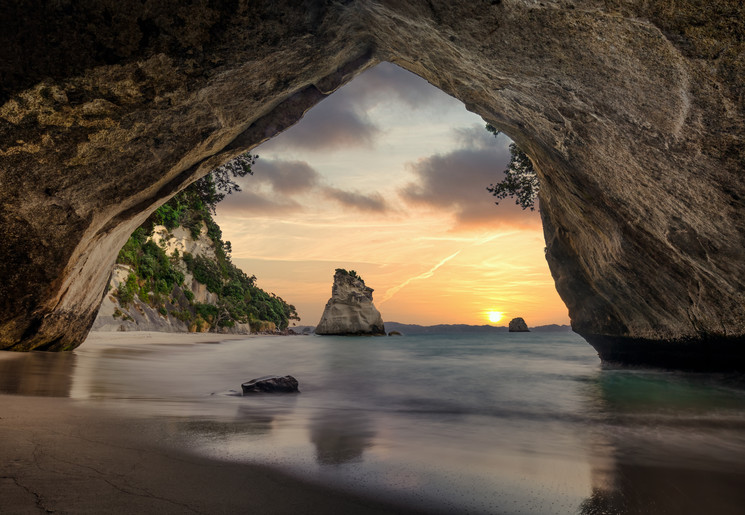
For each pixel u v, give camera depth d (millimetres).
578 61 4230
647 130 4523
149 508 2016
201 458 2875
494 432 4547
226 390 7426
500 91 5840
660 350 9188
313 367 12477
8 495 2021
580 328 12500
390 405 6520
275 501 2268
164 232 55781
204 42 5434
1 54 5039
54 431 3227
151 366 10461
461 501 2463
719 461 3520
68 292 8875
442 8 4512
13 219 6746
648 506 2500
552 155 6922
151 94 5840
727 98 3604
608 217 7148
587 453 3727
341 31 6129
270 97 7043
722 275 5652
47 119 5742
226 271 71438
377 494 2490
